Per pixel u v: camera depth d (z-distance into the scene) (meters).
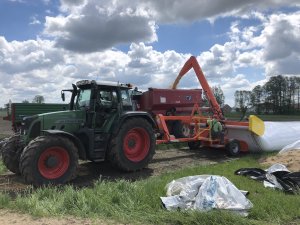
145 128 10.34
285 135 13.66
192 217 5.61
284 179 7.78
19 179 9.17
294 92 68.19
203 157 12.71
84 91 10.17
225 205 5.99
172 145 14.83
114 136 9.77
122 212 5.99
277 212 6.05
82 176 9.60
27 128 9.27
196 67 15.20
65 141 8.55
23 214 5.97
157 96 16.84
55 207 6.11
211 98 14.55
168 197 6.41
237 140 13.16
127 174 9.87
